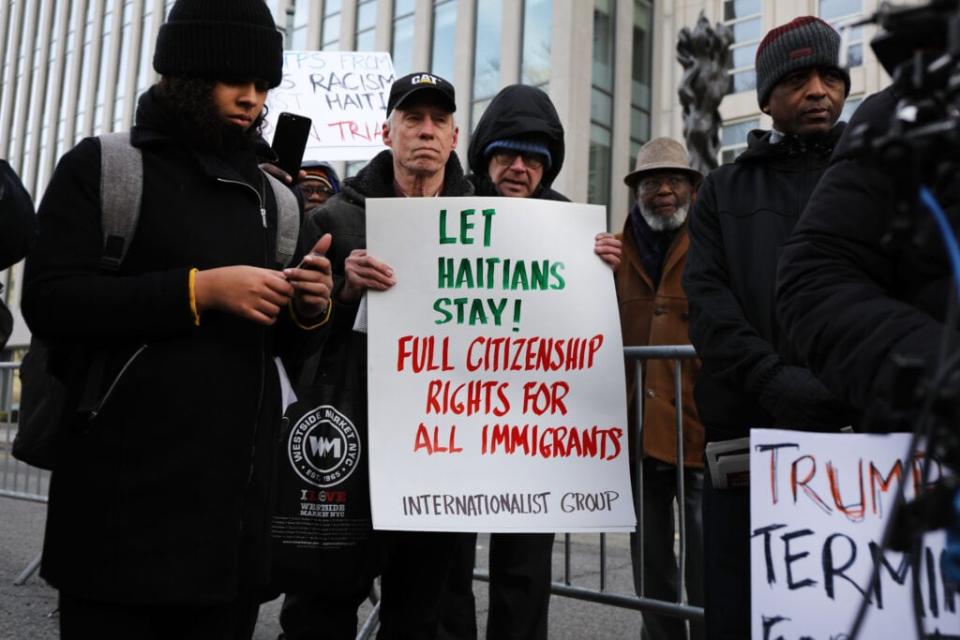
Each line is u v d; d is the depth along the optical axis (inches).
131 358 67.2
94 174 69.1
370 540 92.0
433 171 103.7
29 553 209.0
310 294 75.9
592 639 149.9
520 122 114.3
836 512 58.7
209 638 71.8
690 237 95.3
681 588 115.6
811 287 57.8
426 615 95.7
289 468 91.3
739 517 84.0
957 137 32.7
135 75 1224.8
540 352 95.4
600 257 98.6
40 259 67.5
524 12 793.6
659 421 129.0
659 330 134.7
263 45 72.5
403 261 95.6
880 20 37.1
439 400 93.1
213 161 72.7
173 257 69.9
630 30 821.2
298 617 99.9
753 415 85.2
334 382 93.7
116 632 66.4
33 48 1460.4
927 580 54.6
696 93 287.3
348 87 218.4
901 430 58.1
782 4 704.4
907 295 58.3
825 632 57.4
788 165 92.0
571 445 94.1
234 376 69.8
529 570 111.5
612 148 799.1
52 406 109.7
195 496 66.1
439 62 847.7
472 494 91.3
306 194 171.6
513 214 96.8
